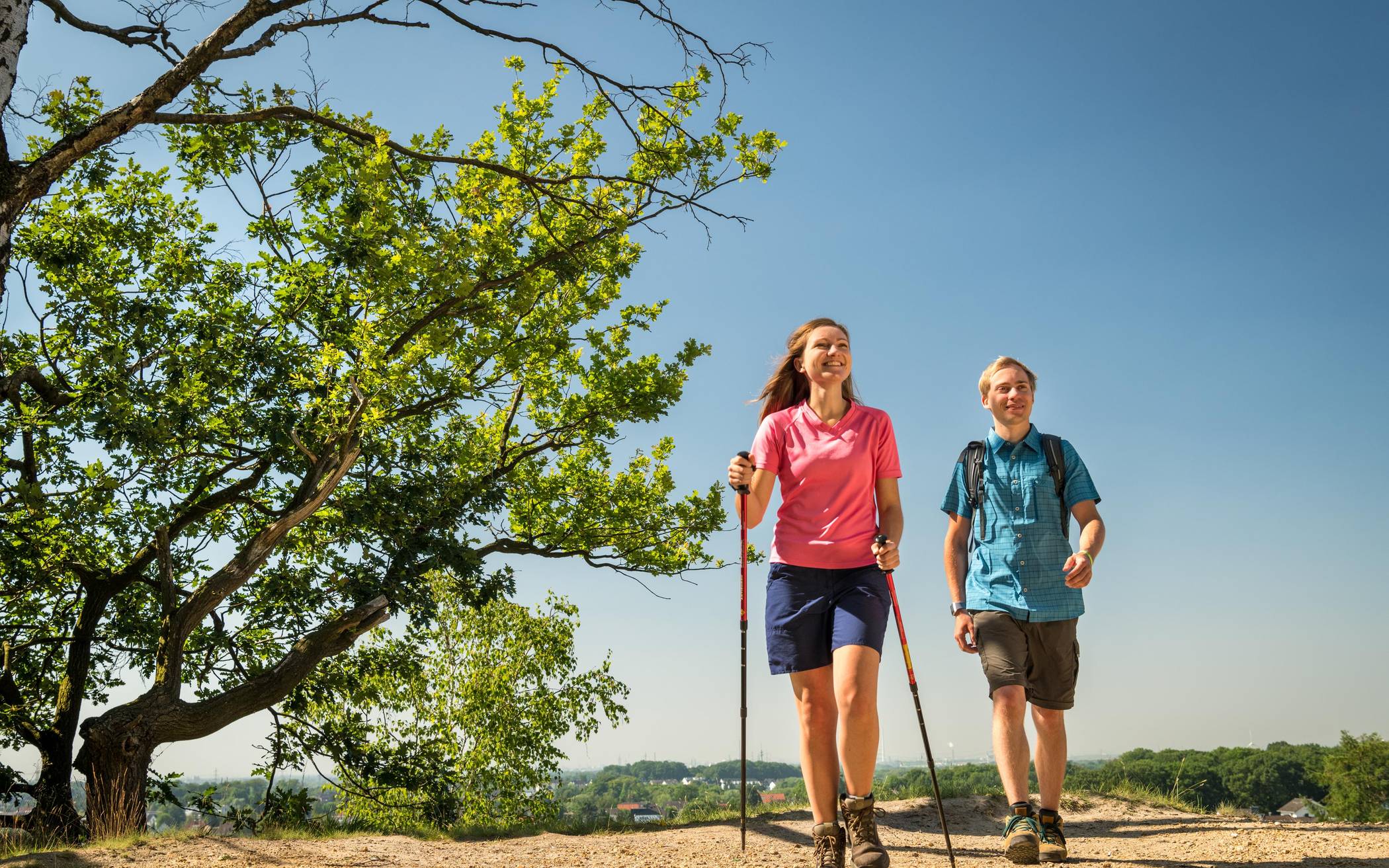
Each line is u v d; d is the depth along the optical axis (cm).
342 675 1343
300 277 1184
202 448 1198
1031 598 411
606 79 1034
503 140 1288
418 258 1000
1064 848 410
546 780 1762
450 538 1227
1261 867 383
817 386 348
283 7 810
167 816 1240
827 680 322
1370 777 3108
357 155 1119
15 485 1027
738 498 339
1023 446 427
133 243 1238
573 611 1852
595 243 1164
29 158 745
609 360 1405
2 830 674
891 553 307
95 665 1297
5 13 628
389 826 1309
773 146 1135
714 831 637
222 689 1288
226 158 1155
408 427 1291
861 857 301
